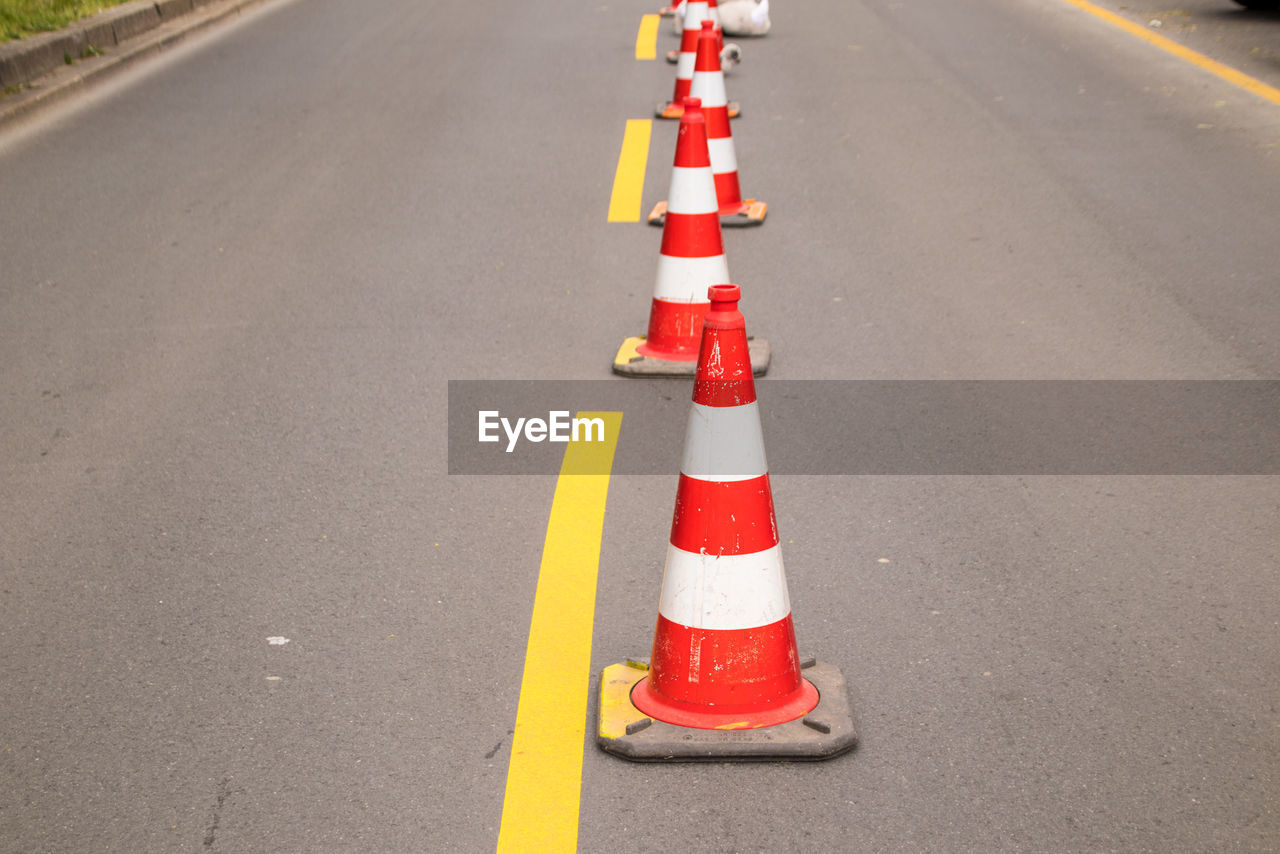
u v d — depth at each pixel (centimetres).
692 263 574
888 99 1088
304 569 416
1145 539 421
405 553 425
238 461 499
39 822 302
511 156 943
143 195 869
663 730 325
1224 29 1333
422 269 721
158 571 418
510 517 449
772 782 311
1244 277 673
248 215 822
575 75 1202
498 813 302
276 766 320
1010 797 302
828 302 660
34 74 1170
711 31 782
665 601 335
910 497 456
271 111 1090
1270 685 341
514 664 363
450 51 1321
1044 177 862
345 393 562
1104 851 283
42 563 425
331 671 360
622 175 890
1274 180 839
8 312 668
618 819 298
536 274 710
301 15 1564
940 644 365
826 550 421
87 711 345
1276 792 301
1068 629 371
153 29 1419
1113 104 1050
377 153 957
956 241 746
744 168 908
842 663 357
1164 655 356
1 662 368
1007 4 1537
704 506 326
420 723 337
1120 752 316
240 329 639
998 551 416
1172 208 791
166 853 291
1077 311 635
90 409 552
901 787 307
